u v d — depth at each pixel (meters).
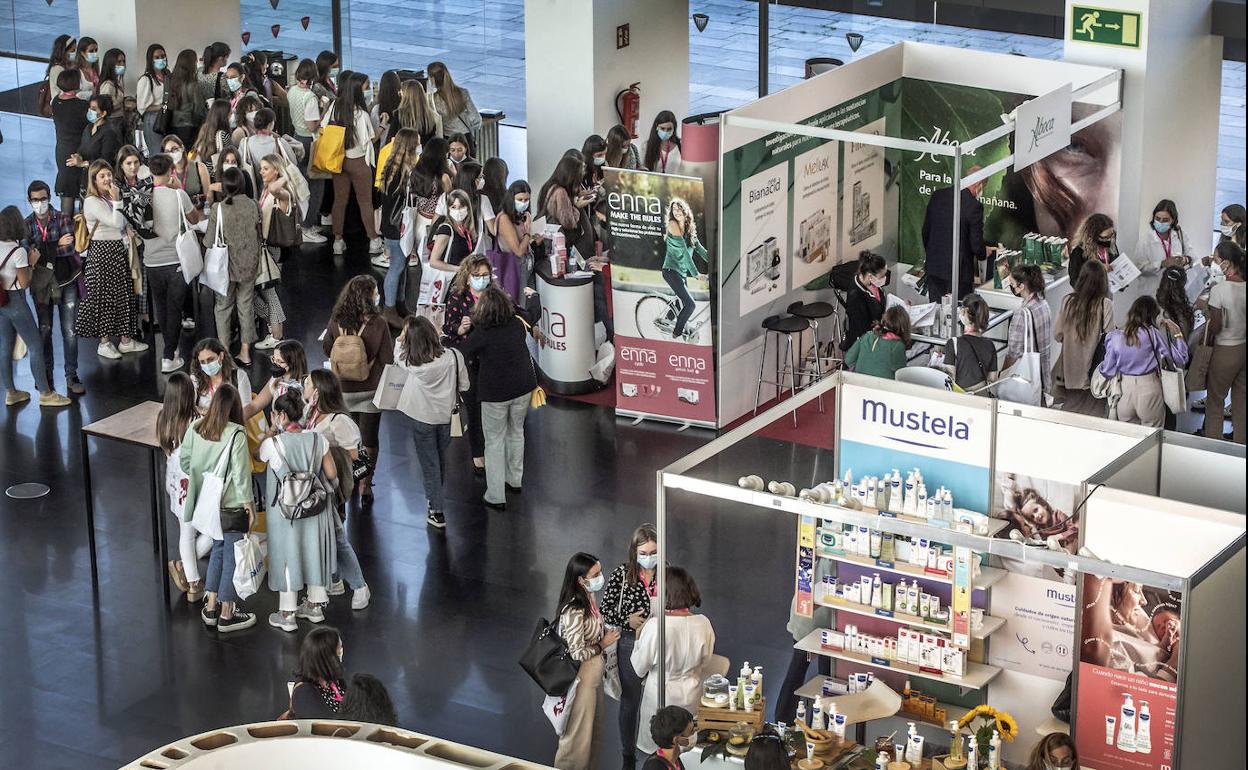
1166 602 6.32
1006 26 13.59
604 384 12.34
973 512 7.36
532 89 14.66
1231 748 6.79
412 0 17.84
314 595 8.98
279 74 16.70
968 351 10.38
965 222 11.76
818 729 6.94
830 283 12.32
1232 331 10.48
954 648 7.21
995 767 6.81
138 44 16.89
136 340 13.11
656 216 11.16
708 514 10.35
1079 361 10.72
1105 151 11.63
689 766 7.05
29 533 10.11
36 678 8.55
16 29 16.58
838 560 7.50
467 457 11.19
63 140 15.28
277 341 12.78
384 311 13.48
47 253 11.99
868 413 7.66
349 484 9.07
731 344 11.48
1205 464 7.16
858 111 12.18
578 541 10.00
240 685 8.51
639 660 7.25
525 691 8.44
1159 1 11.38
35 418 11.73
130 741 8.01
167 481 8.96
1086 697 6.63
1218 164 12.41
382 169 13.76
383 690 6.88
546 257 12.29
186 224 12.02
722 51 15.21
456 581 9.53
